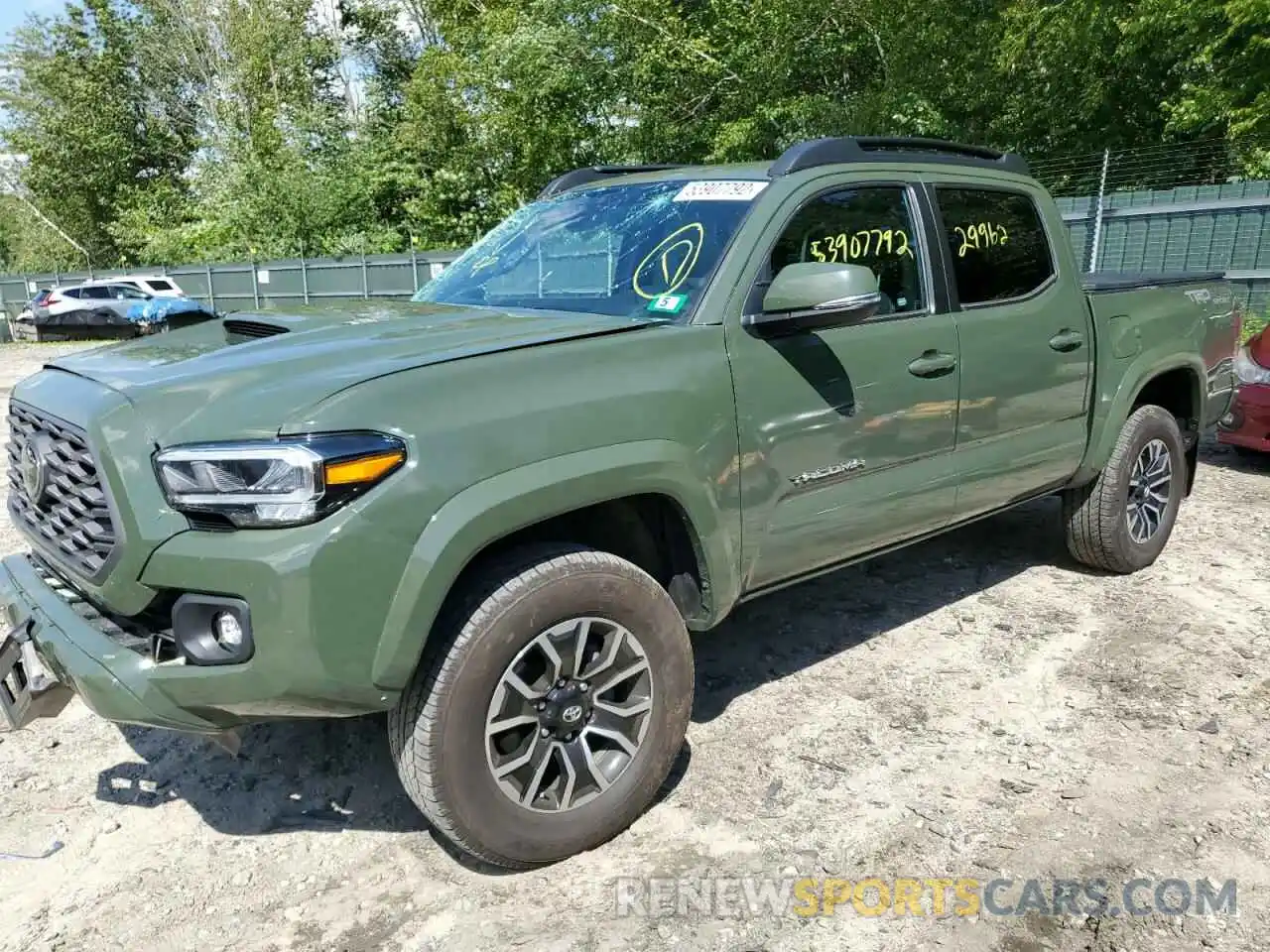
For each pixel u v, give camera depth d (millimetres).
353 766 3279
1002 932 2469
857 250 3439
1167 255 12555
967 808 2982
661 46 20000
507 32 22531
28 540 2852
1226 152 14352
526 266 3668
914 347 3494
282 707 2311
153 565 2301
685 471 2799
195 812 3037
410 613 2320
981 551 5234
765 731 3443
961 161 3984
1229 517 5762
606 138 21812
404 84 31109
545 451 2527
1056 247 4250
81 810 3049
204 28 38688
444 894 2643
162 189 38844
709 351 2926
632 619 2740
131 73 40938
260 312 3371
